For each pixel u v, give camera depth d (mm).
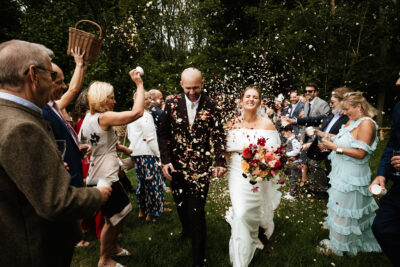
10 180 1092
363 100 2809
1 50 1176
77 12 10625
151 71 10109
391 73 11969
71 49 2430
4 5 13336
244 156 2486
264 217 2779
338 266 2605
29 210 1153
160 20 10125
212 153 2809
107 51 9391
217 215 3770
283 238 3139
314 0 10547
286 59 9602
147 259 2762
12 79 1167
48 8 10422
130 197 4680
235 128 2738
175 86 9875
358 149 2678
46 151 1110
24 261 1132
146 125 3510
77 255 2844
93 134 2383
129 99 9547
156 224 3602
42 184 1073
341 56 10898
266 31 12141
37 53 1215
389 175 2262
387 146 2346
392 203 2166
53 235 1268
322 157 4410
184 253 2859
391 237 2125
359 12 10695
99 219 3041
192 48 12562
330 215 2889
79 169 1941
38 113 1253
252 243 2615
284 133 5023
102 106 2406
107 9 9773
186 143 2822
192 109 2869
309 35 10414
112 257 2762
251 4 15523
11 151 1031
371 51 11930
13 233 1102
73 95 2449
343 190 2736
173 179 2986
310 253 2814
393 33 11812
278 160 2469
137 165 3607
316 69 9961
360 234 2721
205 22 12250
